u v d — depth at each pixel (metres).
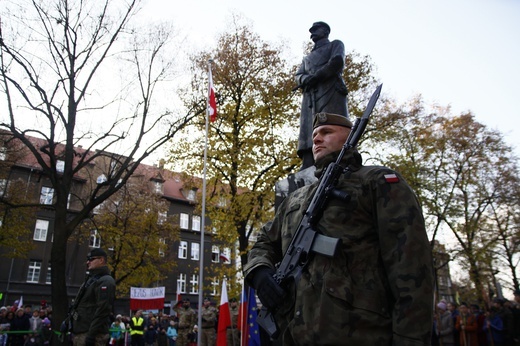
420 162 24.00
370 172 1.89
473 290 27.41
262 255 2.22
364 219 1.82
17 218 27.17
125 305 41.06
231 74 18.25
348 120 2.23
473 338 10.25
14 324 13.93
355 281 1.71
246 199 16.09
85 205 15.44
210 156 17.50
